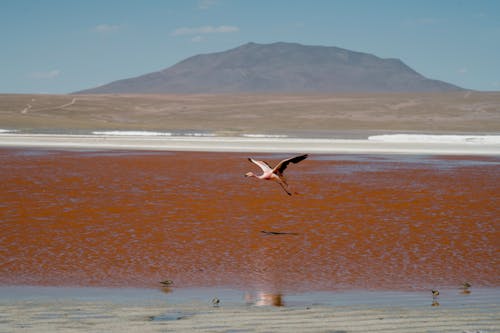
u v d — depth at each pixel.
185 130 123.12
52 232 23.44
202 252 20.66
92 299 15.14
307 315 13.50
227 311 13.91
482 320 13.12
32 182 37.59
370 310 14.03
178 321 12.93
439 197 33.22
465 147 72.75
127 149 66.19
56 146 69.19
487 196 33.72
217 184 37.69
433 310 14.09
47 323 12.73
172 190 34.91
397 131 132.88
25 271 18.03
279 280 17.33
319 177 42.19
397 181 40.09
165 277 17.59
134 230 23.98
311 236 23.28
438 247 21.64
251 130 129.38
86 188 35.28
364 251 20.97
